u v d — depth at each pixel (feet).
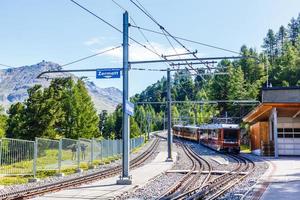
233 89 314.96
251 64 393.70
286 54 398.21
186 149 212.64
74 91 221.46
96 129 235.81
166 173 94.22
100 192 59.41
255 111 145.59
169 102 137.80
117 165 127.34
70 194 57.16
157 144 279.08
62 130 213.66
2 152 79.77
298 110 139.13
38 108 182.39
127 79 74.23
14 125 189.67
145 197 55.93
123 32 74.43
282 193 55.06
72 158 110.22
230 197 54.75
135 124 376.48
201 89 424.05
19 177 83.15
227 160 134.31
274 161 119.44
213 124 207.51
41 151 92.32
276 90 155.02
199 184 72.43
